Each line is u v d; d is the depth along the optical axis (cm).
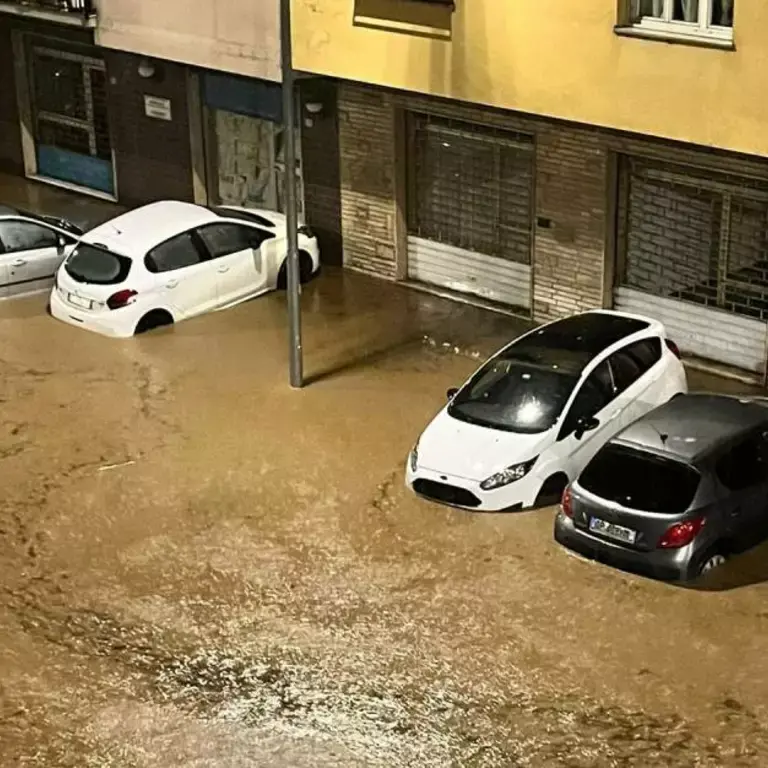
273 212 2386
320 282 2330
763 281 1903
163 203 2286
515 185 2131
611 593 1488
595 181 1998
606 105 1717
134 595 1524
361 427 1852
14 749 1309
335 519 1645
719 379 1955
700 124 1644
